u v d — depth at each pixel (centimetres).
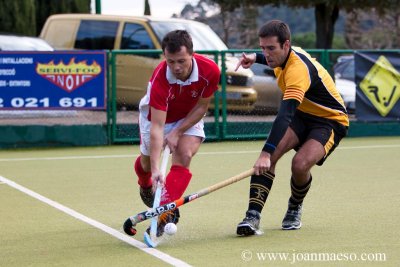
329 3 5344
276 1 5622
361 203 2023
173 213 1573
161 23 4009
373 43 8481
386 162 2872
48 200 2111
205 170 2678
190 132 1609
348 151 3203
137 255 1456
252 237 1603
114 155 3123
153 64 3447
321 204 2009
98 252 1490
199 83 1548
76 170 2712
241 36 6931
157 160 1538
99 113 3450
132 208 1984
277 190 2245
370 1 5450
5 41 3816
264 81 3556
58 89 3322
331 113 1638
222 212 1905
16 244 1576
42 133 3388
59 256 1465
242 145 3412
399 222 1758
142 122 1631
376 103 3728
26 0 5347
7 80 3275
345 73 4353
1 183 2427
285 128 1527
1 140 3353
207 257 1430
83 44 4097
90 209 1975
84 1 5716
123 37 4016
